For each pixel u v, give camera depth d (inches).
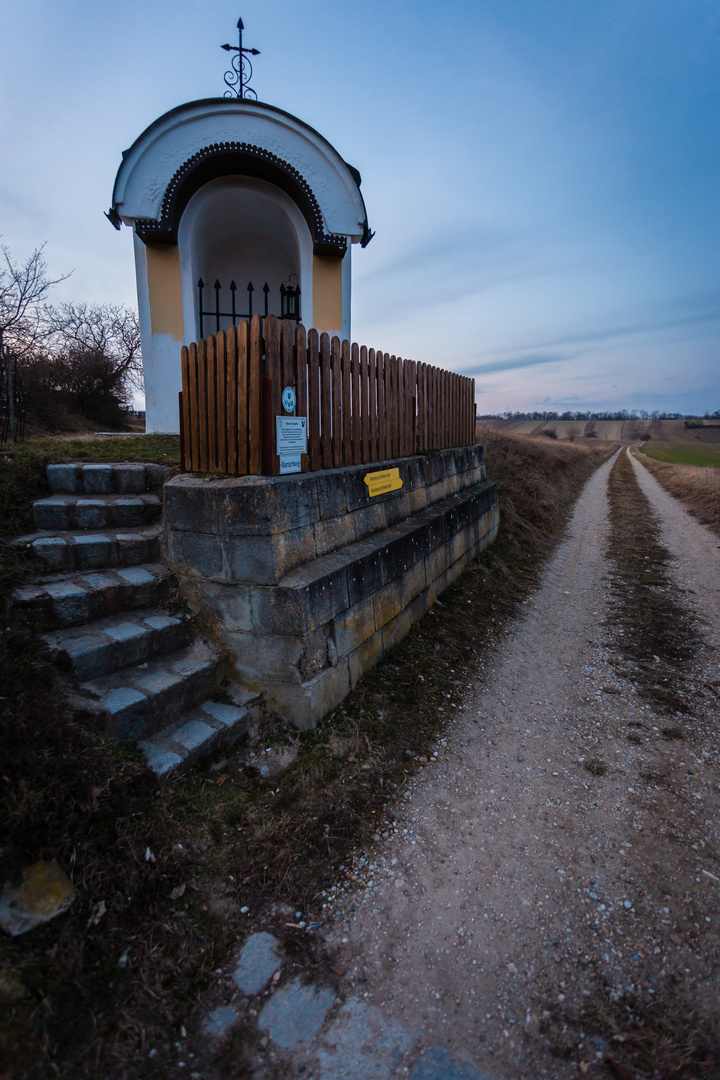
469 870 95.2
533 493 461.4
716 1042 67.8
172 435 250.7
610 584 280.8
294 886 89.4
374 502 173.2
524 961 79.1
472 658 181.0
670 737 138.4
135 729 105.9
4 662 95.4
